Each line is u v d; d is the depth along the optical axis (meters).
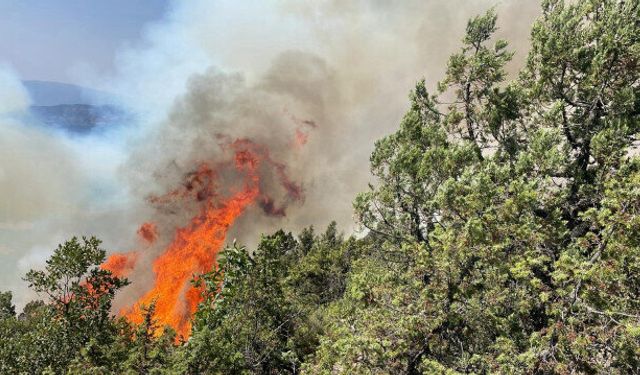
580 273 8.64
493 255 10.30
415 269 11.49
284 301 15.07
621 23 14.75
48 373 12.34
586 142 15.44
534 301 10.52
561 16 16.08
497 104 17.94
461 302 10.77
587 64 15.45
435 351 11.27
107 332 15.10
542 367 8.81
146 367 11.24
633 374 8.16
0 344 15.58
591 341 8.48
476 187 10.87
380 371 10.16
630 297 8.79
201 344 11.23
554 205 12.36
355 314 12.20
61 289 15.05
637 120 14.30
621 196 8.72
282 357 13.73
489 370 9.29
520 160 13.38
